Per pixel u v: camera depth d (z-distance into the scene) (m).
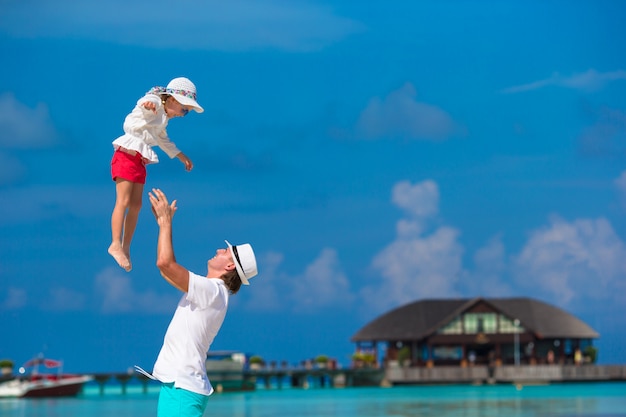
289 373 97.25
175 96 9.52
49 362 81.00
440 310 103.75
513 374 96.19
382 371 97.88
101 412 58.00
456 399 67.50
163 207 8.93
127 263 8.93
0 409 62.62
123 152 9.22
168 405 8.95
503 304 105.12
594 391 80.50
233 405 64.38
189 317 9.02
